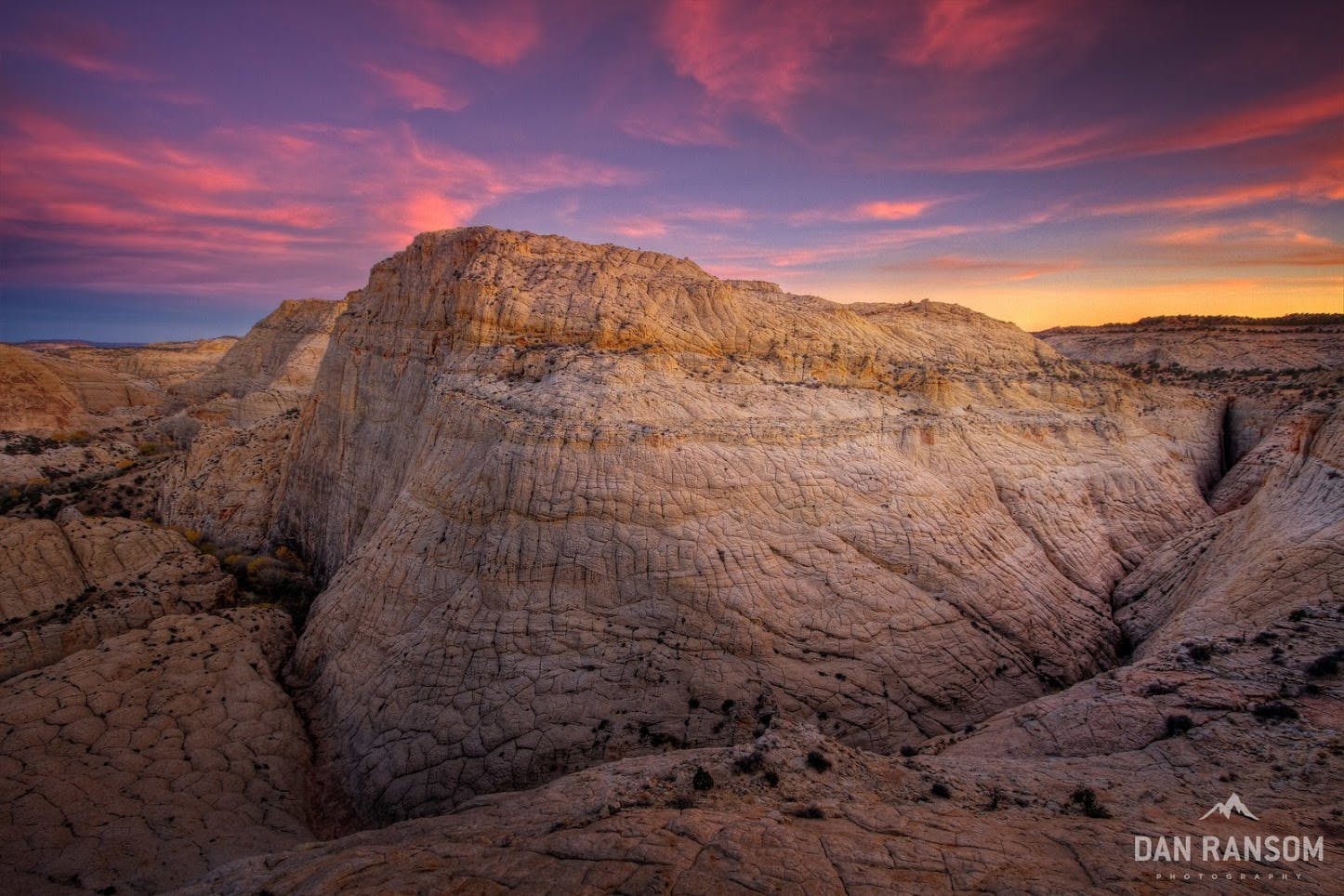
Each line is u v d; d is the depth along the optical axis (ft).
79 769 82.79
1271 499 118.01
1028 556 133.59
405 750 86.33
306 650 117.60
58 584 134.62
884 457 133.69
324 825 84.23
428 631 98.53
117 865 70.08
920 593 111.24
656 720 84.94
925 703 94.99
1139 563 148.36
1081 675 110.63
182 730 93.25
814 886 39.14
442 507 112.68
